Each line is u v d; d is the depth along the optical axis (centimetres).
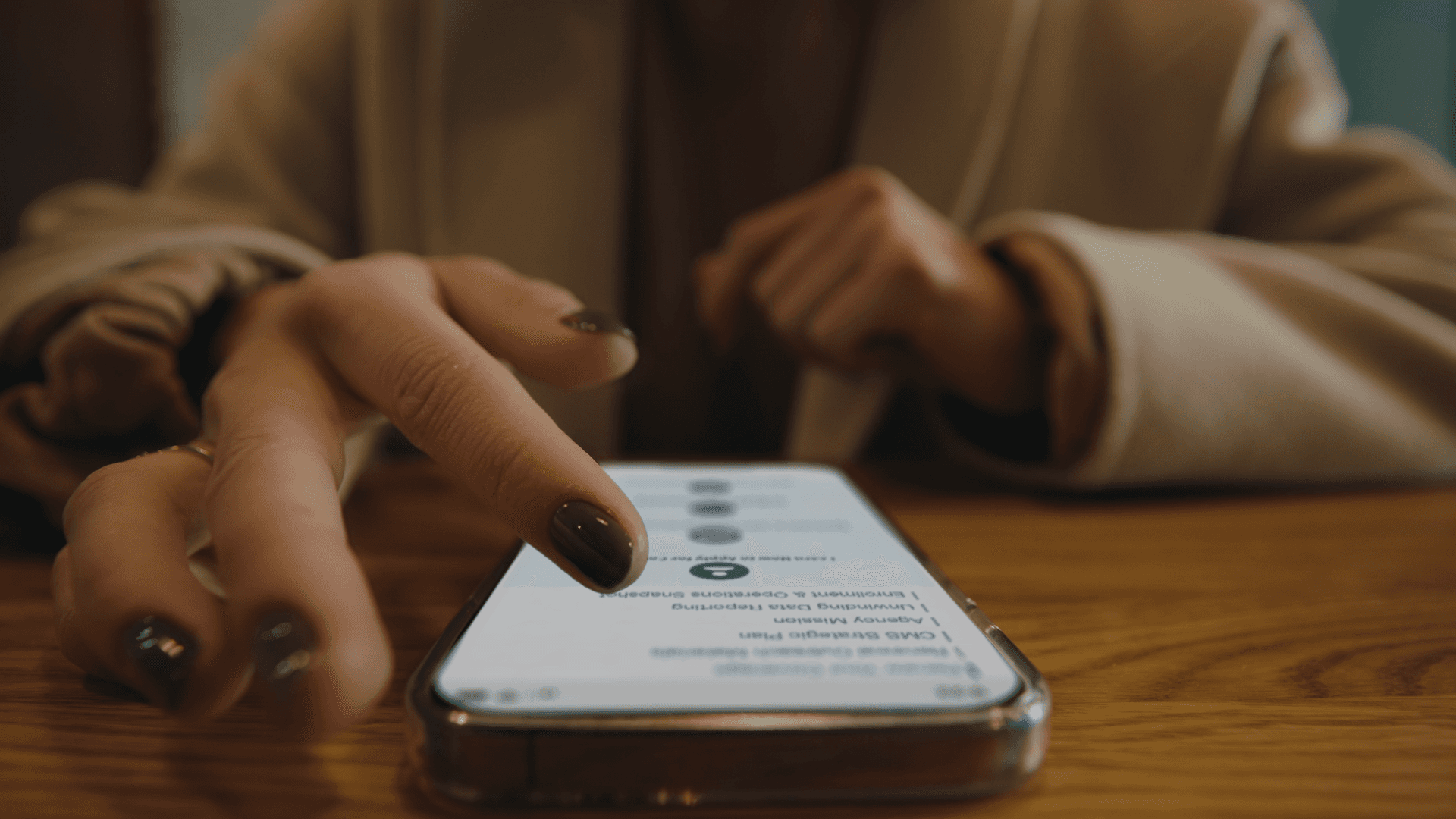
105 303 23
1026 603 20
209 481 15
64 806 13
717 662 15
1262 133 54
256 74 62
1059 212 57
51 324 24
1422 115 121
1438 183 48
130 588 14
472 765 13
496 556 23
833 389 50
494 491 16
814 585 18
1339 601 20
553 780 13
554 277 53
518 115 54
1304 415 32
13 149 117
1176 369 31
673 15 66
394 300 18
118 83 123
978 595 21
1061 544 25
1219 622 19
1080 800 14
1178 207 54
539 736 13
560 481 15
